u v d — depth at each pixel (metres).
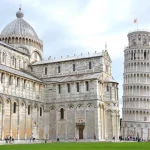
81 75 102.38
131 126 144.88
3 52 98.94
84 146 50.91
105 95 98.81
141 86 148.50
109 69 105.88
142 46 153.12
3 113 79.38
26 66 111.00
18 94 86.94
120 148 43.19
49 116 99.62
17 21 116.75
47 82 101.50
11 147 47.59
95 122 90.69
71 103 96.06
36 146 51.78
